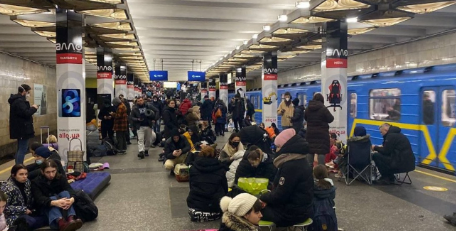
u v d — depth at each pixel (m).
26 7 7.67
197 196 5.56
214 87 36.47
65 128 8.91
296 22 9.73
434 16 11.02
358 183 7.86
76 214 5.41
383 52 16.48
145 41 15.59
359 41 14.77
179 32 14.05
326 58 10.10
